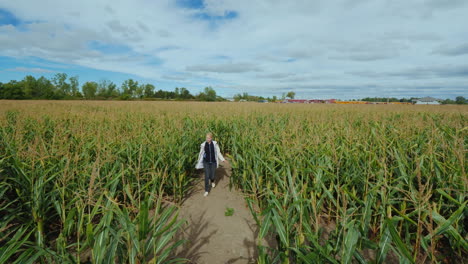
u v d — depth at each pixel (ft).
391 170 11.62
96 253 6.38
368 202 8.55
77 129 21.67
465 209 8.66
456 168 9.91
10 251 6.06
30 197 10.15
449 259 9.00
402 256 6.69
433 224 10.03
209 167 17.03
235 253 10.07
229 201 15.57
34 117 32.27
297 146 13.07
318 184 10.55
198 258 9.66
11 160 12.36
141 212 5.60
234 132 26.55
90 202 7.69
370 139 16.80
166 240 7.43
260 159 14.17
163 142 17.29
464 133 18.94
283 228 7.57
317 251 6.81
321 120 31.04
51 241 10.16
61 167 11.79
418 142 16.51
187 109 59.06
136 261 7.30
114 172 12.53
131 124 29.53
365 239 7.77
